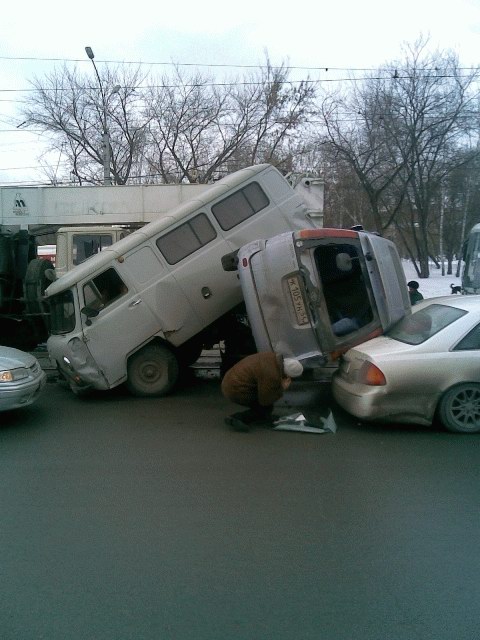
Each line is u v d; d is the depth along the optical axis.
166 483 5.64
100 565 4.08
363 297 7.97
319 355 7.81
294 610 3.50
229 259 8.72
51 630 3.34
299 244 7.78
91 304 8.96
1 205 15.62
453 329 7.02
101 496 5.34
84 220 15.59
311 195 11.48
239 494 5.32
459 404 6.92
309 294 7.75
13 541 4.47
